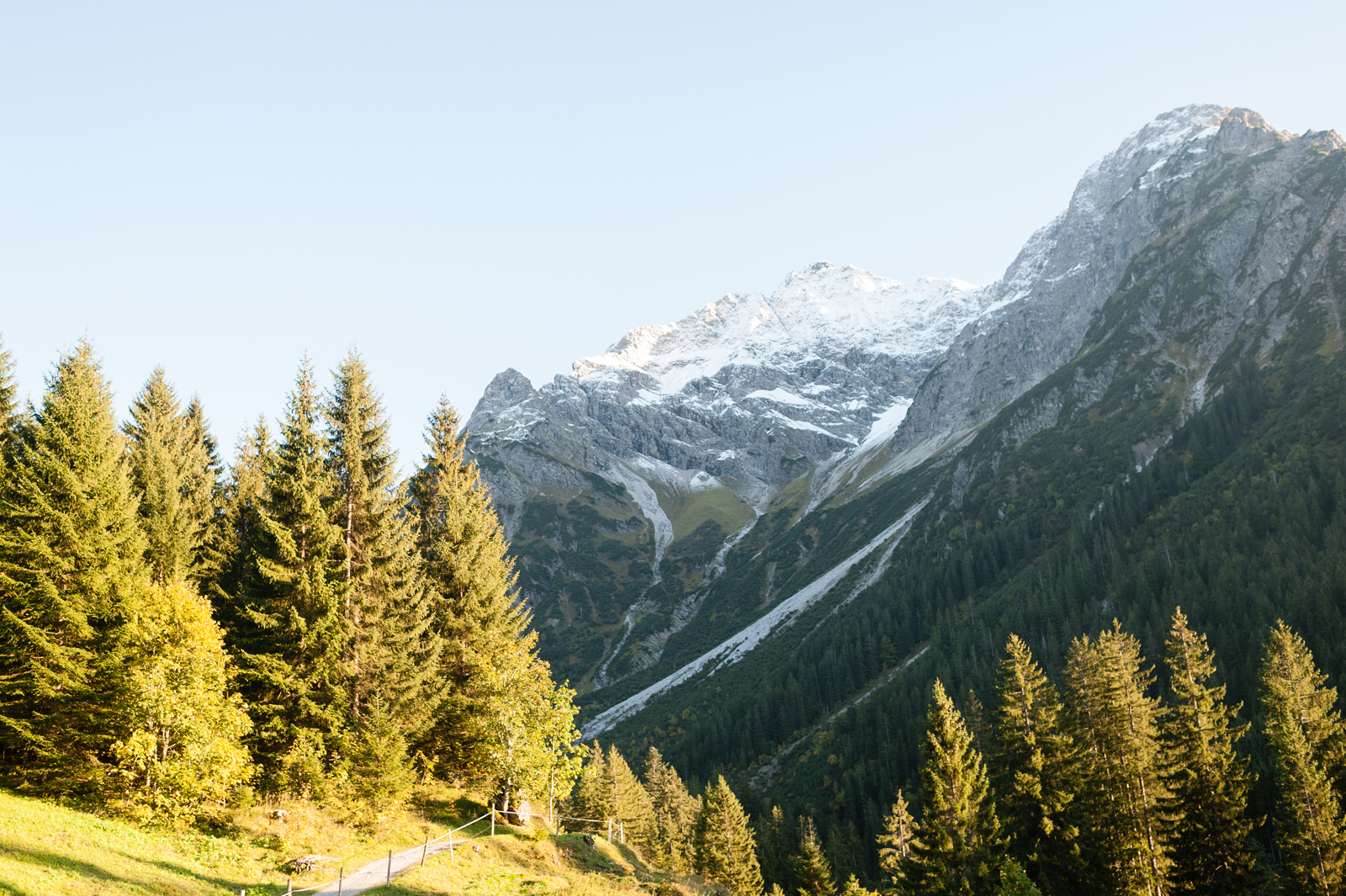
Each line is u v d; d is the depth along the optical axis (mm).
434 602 51719
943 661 149375
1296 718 64375
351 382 49875
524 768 47250
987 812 51312
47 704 36156
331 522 46750
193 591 41219
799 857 85812
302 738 39031
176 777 34344
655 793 117875
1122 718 58250
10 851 26312
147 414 56281
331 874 34125
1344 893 51656
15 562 37094
